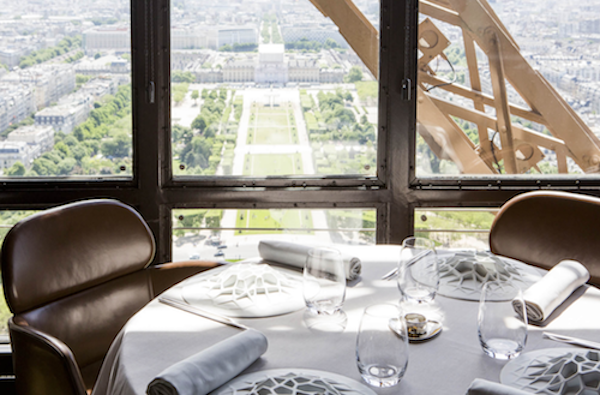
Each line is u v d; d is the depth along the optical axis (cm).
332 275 120
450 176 249
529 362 103
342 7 245
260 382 96
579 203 183
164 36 238
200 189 245
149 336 118
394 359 95
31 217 162
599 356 97
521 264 160
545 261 185
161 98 240
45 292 157
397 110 241
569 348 110
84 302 167
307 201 247
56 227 165
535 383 96
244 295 137
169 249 249
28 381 141
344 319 125
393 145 243
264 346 106
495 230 197
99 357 166
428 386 97
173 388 88
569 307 132
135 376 102
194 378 91
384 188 246
